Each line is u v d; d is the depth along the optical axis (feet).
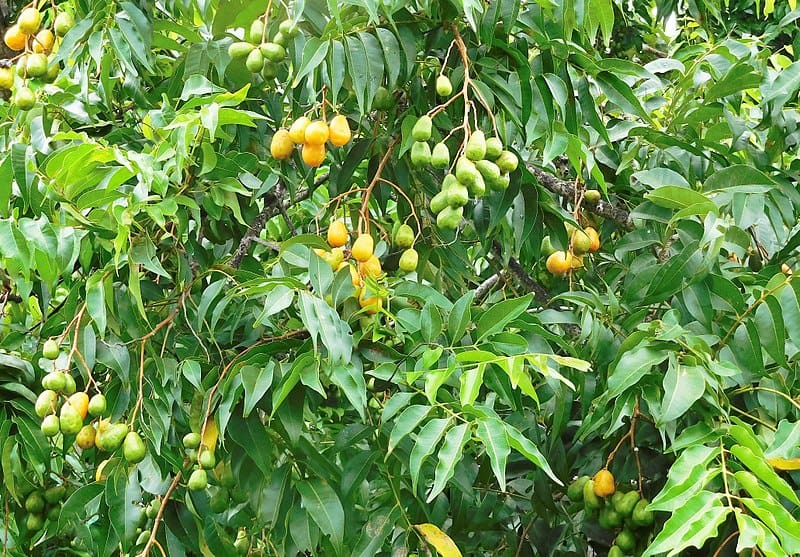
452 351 8.34
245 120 8.55
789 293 8.39
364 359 8.71
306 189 12.32
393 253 10.25
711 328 8.91
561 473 10.14
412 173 10.16
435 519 9.73
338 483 9.21
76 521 10.57
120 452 8.91
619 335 9.45
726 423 8.01
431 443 7.05
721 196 10.06
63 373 8.48
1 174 8.46
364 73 8.36
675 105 12.23
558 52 9.06
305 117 8.87
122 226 7.98
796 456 8.03
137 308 9.11
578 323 9.53
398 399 7.52
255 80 9.80
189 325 8.89
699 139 11.29
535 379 11.01
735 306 8.84
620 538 9.16
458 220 8.39
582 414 9.52
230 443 9.01
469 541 11.03
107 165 9.05
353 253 8.71
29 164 8.46
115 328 8.98
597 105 11.82
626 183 11.53
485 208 9.46
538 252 9.99
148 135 9.08
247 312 9.74
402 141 8.84
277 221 13.34
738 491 7.30
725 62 11.69
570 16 9.10
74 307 9.08
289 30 8.71
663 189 9.21
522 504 11.83
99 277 8.50
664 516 8.83
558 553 10.93
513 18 8.50
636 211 9.95
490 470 10.89
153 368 9.13
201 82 8.79
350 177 9.78
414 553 9.82
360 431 9.08
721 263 10.34
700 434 7.77
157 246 9.75
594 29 9.55
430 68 9.45
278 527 9.18
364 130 9.94
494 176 8.35
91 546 10.66
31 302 11.23
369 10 7.87
